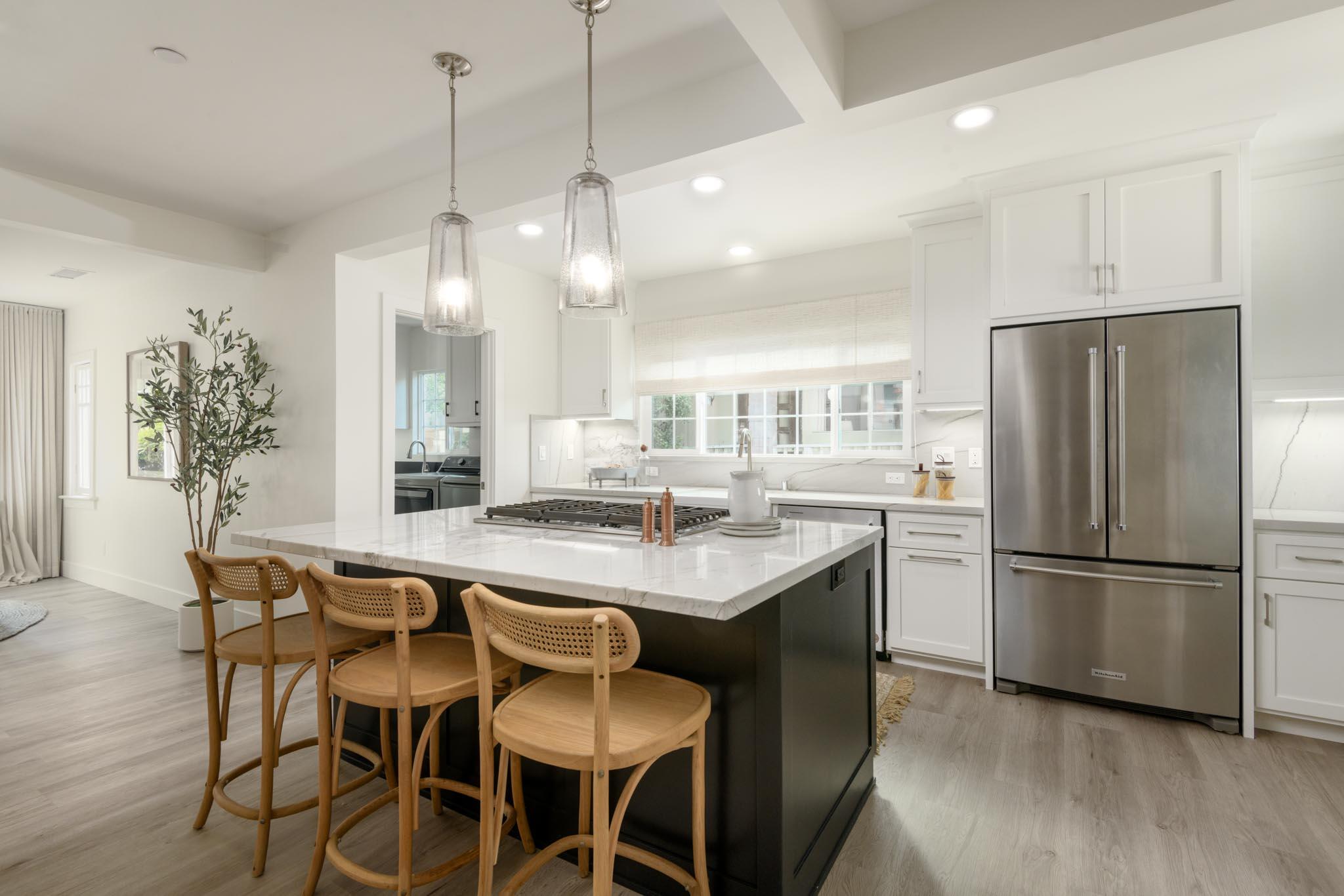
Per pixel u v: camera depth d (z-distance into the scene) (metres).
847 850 1.84
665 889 1.66
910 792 2.15
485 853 1.40
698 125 2.31
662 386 4.89
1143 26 1.63
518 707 1.44
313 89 2.34
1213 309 2.58
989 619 3.05
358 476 3.59
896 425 4.09
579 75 2.26
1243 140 2.52
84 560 5.48
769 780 1.50
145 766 2.32
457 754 2.06
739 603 1.27
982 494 3.68
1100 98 2.31
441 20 1.96
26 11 1.90
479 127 2.63
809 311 4.26
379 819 2.00
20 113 2.49
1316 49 2.02
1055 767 2.31
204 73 2.24
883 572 3.42
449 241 2.11
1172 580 2.65
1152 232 2.69
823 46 1.84
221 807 1.92
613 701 1.47
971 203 3.34
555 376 4.89
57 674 3.27
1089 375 2.80
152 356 4.42
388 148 2.80
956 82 1.87
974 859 1.80
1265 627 2.56
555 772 1.84
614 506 2.67
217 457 3.62
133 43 2.07
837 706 1.88
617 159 2.49
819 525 2.33
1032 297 2.93
